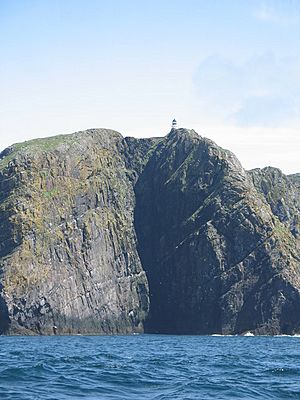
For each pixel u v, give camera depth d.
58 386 63.47
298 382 70.19
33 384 64.50
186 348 150.38
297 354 128.75
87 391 61.09
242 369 86.75
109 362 94.19
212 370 84.62
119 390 62.31
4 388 61.28
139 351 132.75
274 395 60.19
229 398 58.09
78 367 82.44
